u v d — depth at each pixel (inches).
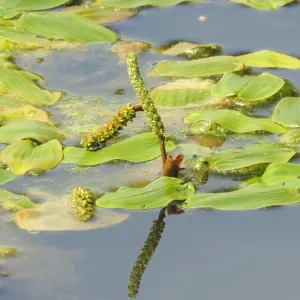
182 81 179.8
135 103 174.7
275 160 147.5
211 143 158.9
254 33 209.6
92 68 191.0
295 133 160.7
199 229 134.2
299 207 138.7
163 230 133.6
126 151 152.0
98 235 131.9
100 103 175.6
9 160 149.3
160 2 222.7
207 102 173.5
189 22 215.3
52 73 189.0
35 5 218.7
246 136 161.3
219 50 200.7
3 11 216.8
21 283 121.2
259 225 135.0
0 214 136.4
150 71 188.2
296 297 118.6
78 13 216.5
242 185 144.8
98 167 151.3
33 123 160.6
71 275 123.2
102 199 138.0
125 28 211.8
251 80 175.0
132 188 140.4
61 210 136.8
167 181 140.4
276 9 222.7
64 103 175.3
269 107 173.8
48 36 203.2
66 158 150.8
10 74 180.2
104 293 119.6
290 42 204.4
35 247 128.9
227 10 222.4
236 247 130.0
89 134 160.9
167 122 166.1
